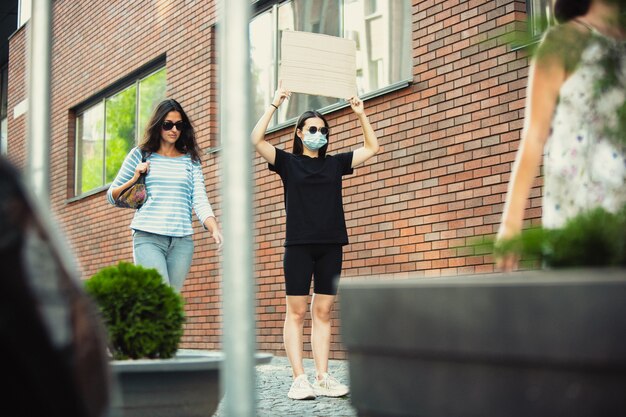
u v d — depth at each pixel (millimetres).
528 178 2881
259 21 12398
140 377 3309
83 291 1916
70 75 17656
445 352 2178
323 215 6645
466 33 8898
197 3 13461
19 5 20344
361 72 10539
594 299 1876
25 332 1729
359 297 2428
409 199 9523
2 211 1738
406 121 9617
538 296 1975
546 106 2711
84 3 17188
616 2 2504
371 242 10016
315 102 11117
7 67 22344
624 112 2543
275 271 11516
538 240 2279
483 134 8656
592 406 1906
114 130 16281
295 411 5922
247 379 2203
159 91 14828
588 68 2545
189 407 3404
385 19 10195
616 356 1840
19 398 1762
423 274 9289
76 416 1808
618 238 2189
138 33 15172
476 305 2104
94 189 16438
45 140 3211
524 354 2002
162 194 6410
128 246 15328
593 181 2744
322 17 11227
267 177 11758
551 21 2580
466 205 8812
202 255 13109
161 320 3668
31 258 1768
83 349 1842
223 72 2301
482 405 2113
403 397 2316
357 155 6938
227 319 2219
